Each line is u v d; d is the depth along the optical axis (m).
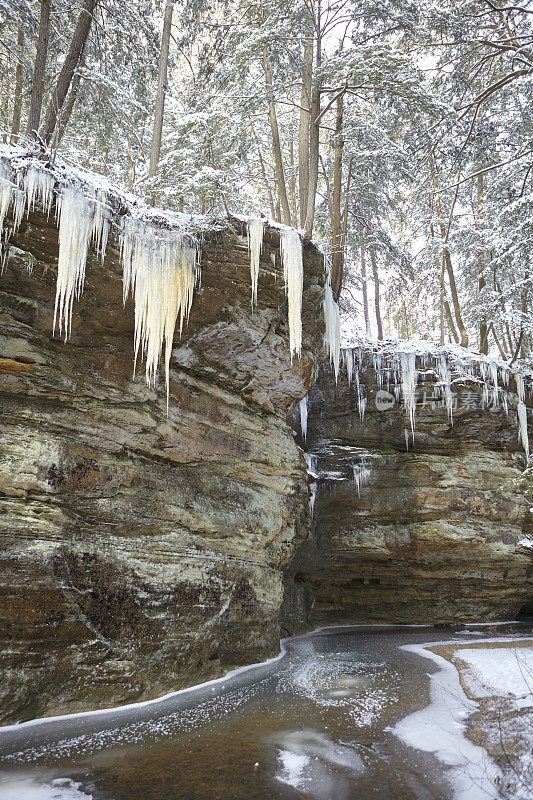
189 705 7.61
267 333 10.30
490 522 16.19
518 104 17.56
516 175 17.92
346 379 16.56
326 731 6.62
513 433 16.72
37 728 6.43
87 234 7.64
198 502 9.43
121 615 7.71
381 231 19.42
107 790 5.00
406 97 14.20
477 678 9.05
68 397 7.86
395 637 14.12
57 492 7.42
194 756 5.83
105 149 15.17
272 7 14.84
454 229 20.20
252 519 10.40
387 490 16.44
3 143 7.92
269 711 7.39
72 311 7.86
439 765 5.59
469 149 15.70
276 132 16.31
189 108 15.88
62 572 7.11
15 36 13.59
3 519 6.82
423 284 24.42
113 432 8.33
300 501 12.32
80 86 12.77
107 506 8.00
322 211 20.77
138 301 8.28
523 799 4.70
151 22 13.95
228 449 10.25
